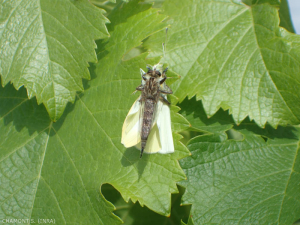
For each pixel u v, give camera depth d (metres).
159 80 0.21
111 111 0.22
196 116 0.23
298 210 0.21
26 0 0.21
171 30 0.23
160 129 0.21
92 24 0.21
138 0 0.23
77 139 0.22
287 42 0.22
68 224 0.21
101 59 0.22
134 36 0.22
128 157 0.21
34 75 0.21
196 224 0.21
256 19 0.23
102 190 0.24
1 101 0.23
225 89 0.22
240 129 0.23
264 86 0.22
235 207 0.21
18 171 0.22
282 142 0.22
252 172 0.22
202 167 0.22
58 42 0.21
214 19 0.23
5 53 0.21
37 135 0.22
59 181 0.22
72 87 0.21
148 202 0.20
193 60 0.23
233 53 0.23
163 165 0.20
